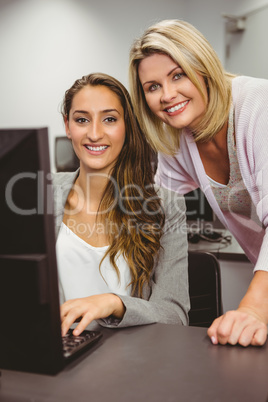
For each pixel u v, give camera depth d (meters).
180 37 1.11
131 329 0.86
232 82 1.28
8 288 0.58
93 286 1.22
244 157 1.26
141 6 4.70
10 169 0.56
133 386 0.62
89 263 1.22
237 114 1.24
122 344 0.78
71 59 4.63
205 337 0.81
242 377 0.65
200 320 1.41
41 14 4.57
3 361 0.61
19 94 4.70
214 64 1.16
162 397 0.59
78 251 1.22
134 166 1.23
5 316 0.59
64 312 0.85
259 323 0.80
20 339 0.60
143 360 0.71
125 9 4.67
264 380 0.64
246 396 0.59
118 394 0.60
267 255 1.00
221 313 1.40
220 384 0.63
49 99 4.68
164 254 1.21
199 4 4.57
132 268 1.19
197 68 1.14
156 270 1.20
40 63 4.64
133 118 1.20
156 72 1.15
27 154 0.55
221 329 0.77
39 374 0.64
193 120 1.22
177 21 1.15
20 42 4.63
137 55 1.17
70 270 1.23
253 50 3.84
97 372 0.67
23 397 0.60
